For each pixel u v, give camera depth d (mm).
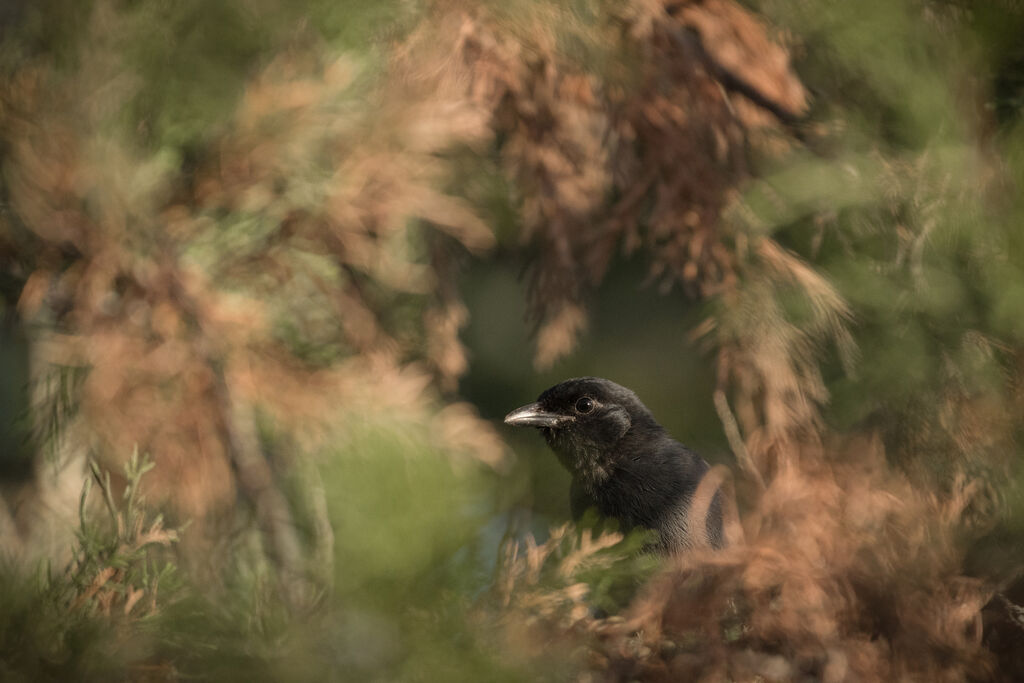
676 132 8281
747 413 8148
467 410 7301
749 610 6000
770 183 8430
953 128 7855
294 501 7262
